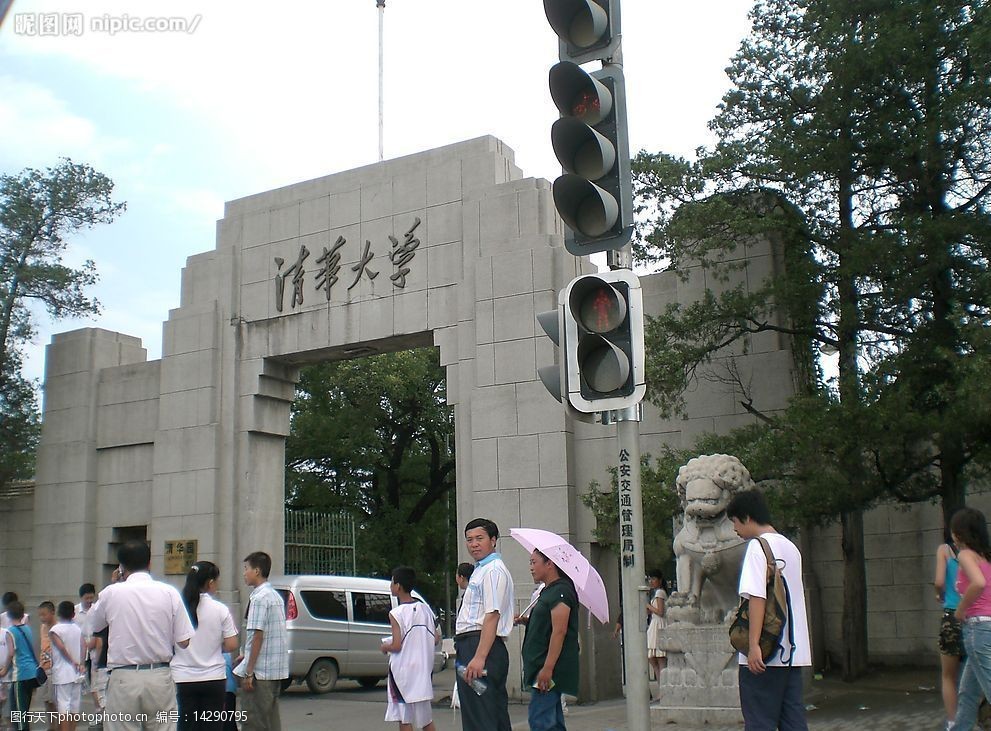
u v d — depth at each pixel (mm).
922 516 16359
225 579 19000
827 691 13797
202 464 19594
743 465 12602
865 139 13539
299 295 19266
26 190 21859
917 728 10320
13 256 21938
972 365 10617
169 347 20594
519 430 16312
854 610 15117
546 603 6895
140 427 21109
